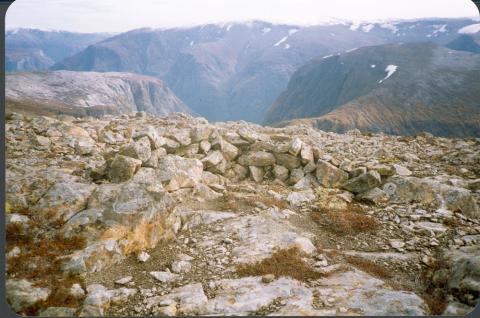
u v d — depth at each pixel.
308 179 17.34
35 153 17.48
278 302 8.28
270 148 18.78
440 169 18.09
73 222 10.63
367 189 15.91
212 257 10.50
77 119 27.53
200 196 14.95
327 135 27.23
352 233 12.64
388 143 24.47
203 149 18.19
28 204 11.52
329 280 9.41
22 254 9.42
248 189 16.41
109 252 9.86
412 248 11.45
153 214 11.21
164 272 9.62
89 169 14.87
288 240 11.28
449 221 12.95
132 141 16.02
